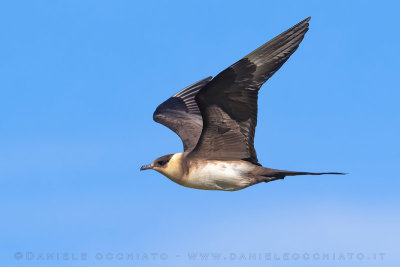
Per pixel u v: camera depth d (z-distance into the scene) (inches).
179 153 618.8
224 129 582.2
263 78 541.6
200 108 566.9
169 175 613.9
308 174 572.1
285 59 532.1
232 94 554.9
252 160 593.0
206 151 598.9
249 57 534.3
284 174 579.8
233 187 602.5
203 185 606.5
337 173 565.9
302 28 532.7
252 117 567.2
